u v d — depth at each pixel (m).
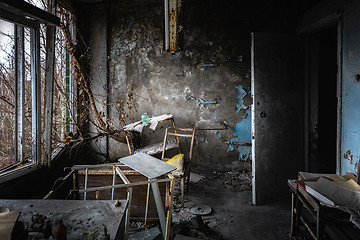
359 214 1.51
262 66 3.08
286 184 3.33
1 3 1.96
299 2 3.92
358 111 2.30
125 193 2.58
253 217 2.77
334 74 3.82
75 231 1.28
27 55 2.75
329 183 1.81
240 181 3.81
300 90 3.35
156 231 2.29
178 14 2.72
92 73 4.31
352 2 2.38
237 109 4.19
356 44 2.33
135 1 4.15
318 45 3.63
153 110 4.32
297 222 2.34
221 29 4.12
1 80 2.66
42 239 1.22
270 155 3.17
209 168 4.31
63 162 3.49
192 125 4.28
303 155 3.42
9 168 2.41
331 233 1.59
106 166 2.58
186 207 2.98
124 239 1.53
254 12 4.06
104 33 4.26
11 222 1.28
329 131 4.04
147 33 4.24
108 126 4.26
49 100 2.75
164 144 3.67
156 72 4.27
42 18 2.40
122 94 4.35
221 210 2.93
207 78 4.20
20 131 2.56
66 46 3.77
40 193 2.62
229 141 4.24
